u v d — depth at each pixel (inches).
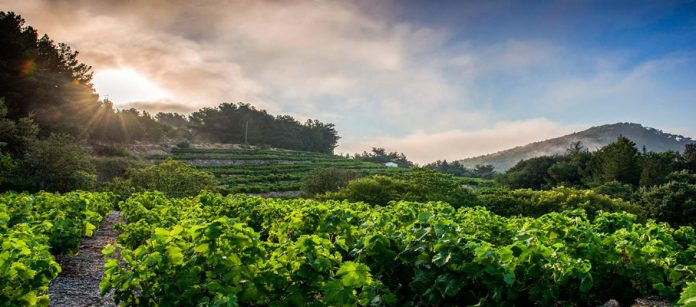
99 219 423.8
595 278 186.4
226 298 118.5
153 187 989.8
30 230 217.0
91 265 326.0
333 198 794.2
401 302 182.9
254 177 1926.7
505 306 154.5
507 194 754.8
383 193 768.9
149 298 141.1
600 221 293.7
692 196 817.5
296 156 3004.4
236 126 3966.5
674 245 246.1
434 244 173.8
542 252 161.9
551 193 726.5
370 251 178.5
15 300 147.7
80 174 901.2
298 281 135.9
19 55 1489.9
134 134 2516.0
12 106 1360.7
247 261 136.3
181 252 144.2
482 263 151.9
